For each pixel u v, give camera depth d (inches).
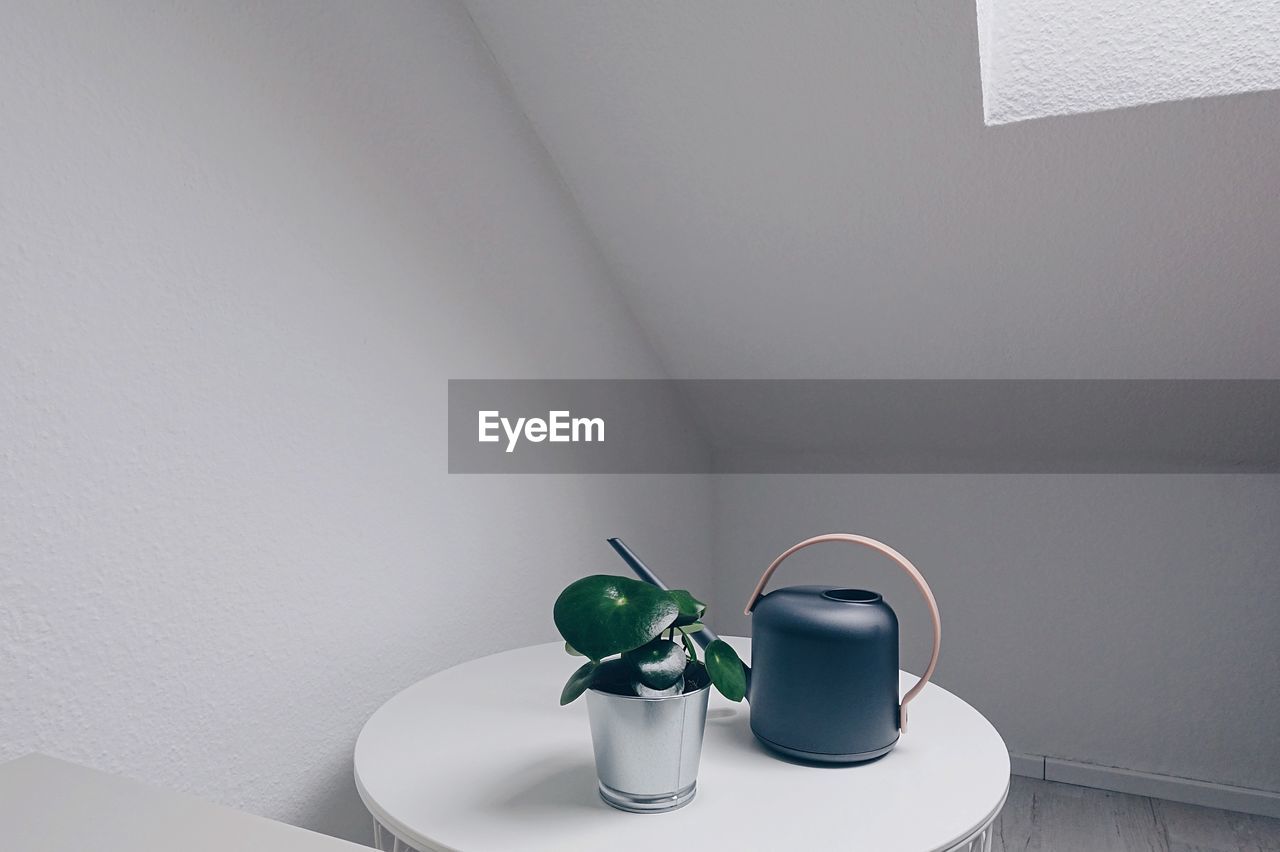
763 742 36.8
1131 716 80.7
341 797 43.3
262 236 38.6
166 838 20.2
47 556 30.3
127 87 32.8
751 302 69.1
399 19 46.7
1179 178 51.8
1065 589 82.4
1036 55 49.6
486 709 41.3
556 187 61.0
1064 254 58.8
